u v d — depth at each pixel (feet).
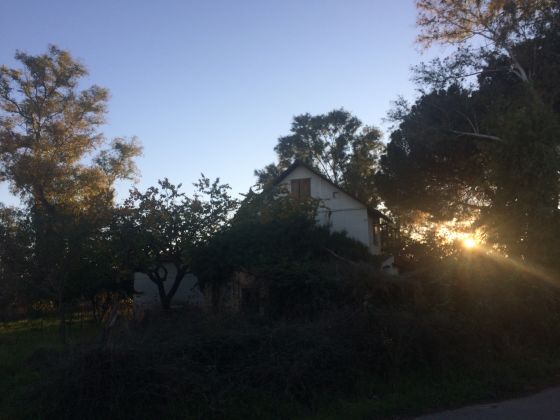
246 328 36.37
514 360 42.80
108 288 79.05
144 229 69.51
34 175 104.63
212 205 72.59
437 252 51.19
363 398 33.14
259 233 66.74
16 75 114.52
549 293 47.06
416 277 48.96
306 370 32.58
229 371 32.35
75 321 78.89
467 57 73.82
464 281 47.29
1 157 108.78
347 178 150.41
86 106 117.91
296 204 73.10
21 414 29.45
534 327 46.98
